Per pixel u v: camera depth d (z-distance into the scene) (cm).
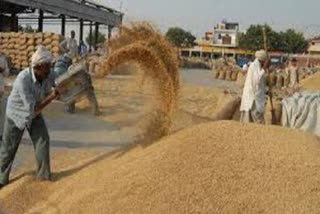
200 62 5159
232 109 1106
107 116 1214
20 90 600
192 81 2830
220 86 2553
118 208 458
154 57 605
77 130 1045
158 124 604
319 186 442
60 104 1325
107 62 618
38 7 2692
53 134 988
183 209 430
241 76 2789
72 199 526
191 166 472
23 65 2283
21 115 607
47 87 624
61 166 715
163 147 527
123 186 484
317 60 6619
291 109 955
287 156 479
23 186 611
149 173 484
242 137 508
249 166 463
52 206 543
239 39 7575
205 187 446
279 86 2352
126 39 611
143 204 450
